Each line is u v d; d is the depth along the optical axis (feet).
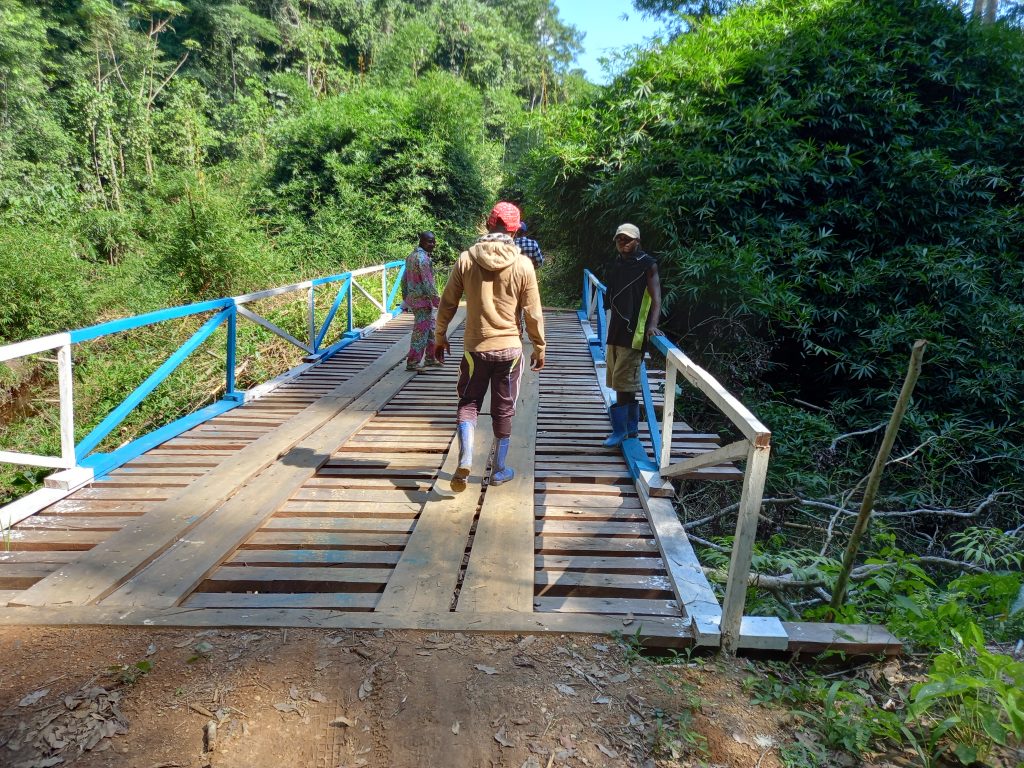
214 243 40.75
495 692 7.25
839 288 26.71
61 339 12.27
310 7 108.27
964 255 27.37
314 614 8.54
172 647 7.90
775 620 8.49
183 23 91.81
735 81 30.81
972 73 31.83
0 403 28.84
